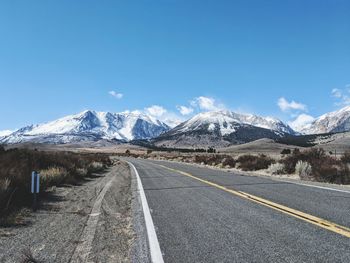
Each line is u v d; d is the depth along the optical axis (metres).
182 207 12.12
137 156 118.75
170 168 36.62
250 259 6.59
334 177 20.39
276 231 8.43
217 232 8.61
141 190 17.52
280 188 16.14
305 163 24.31
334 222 9.06
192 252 7.16
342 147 157.00
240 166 35.25
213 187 17.33
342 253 6.70
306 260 6.41
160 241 8.05
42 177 18.05
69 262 6.95
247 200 13.00
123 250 7.69
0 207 11.40
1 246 7.97
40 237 8.72
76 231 9.34
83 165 30.53
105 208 12.76
